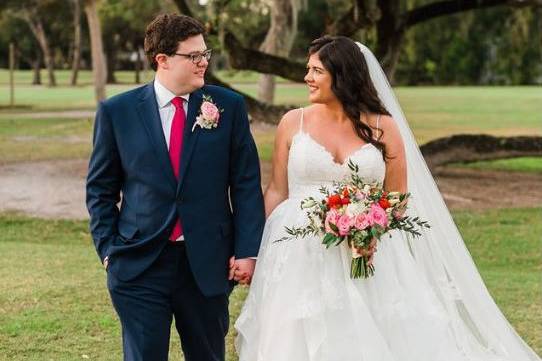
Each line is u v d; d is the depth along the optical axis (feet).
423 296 15.65
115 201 14.26
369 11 46.68
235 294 25.73
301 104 117.39
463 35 142.51
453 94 153.79
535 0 49.93
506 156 54.34
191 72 13.74
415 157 16.98
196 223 13.78
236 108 14.26
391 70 48.62
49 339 20.49
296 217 15.35
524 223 43.37
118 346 20.04
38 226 41.68
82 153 69.51
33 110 118.73
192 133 13.85
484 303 17.65
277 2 75.15
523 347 17.93
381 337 14.61
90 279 27.40
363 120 15.42
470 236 39.88
